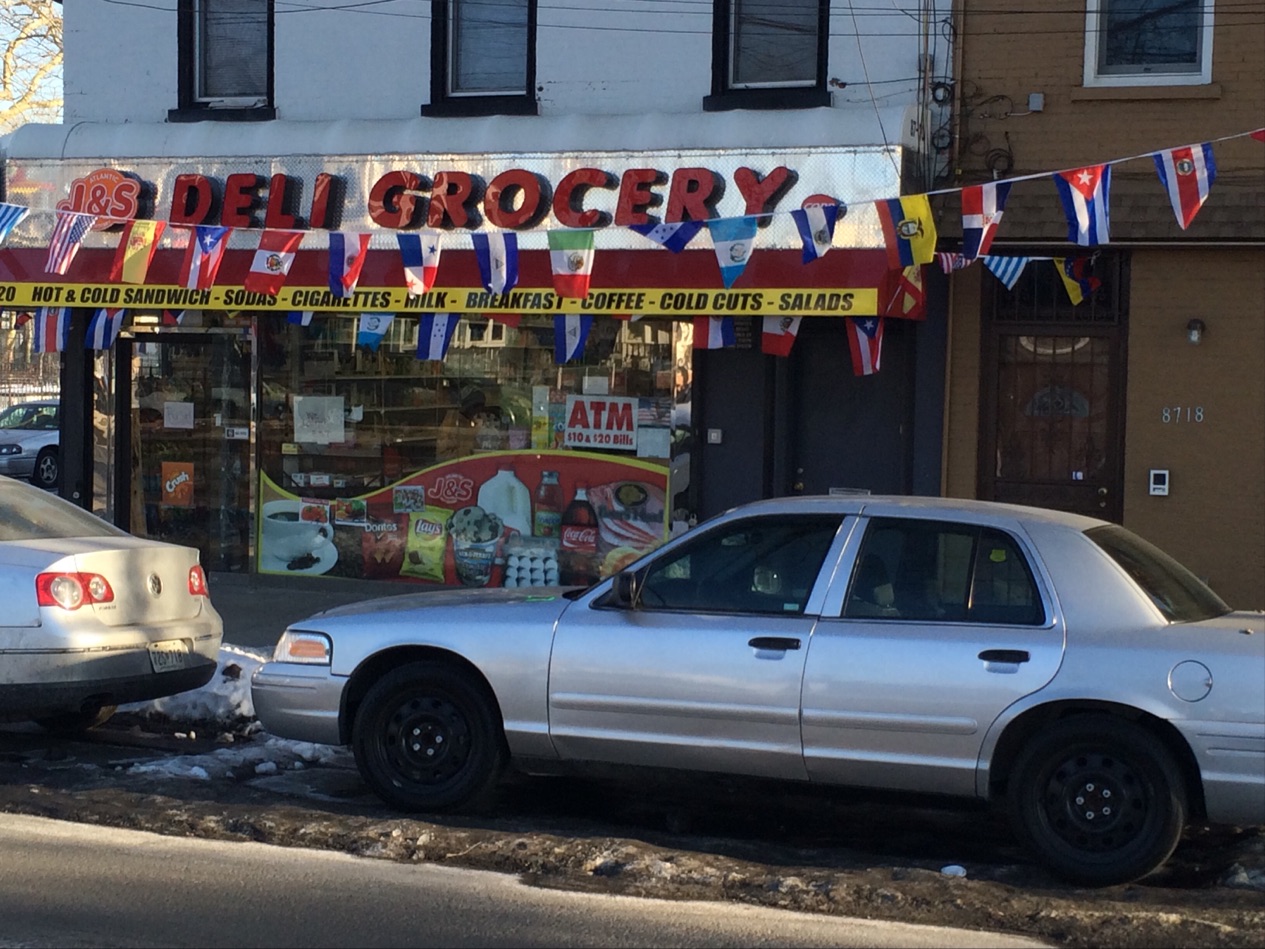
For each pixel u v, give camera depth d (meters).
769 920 5.70
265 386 13.64
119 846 6.62
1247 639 6.08
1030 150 11.47
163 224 11.69
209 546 14.11
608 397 12.60
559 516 12.78
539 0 12.69
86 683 7.64
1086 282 11.52
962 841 7.06
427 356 12.14
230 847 6.63
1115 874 6.09
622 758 6.81
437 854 6.50
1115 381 11.48
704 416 12.39
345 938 5.44
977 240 9.62
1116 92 11.23
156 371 14.18
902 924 5.69
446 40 13.09
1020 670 6.18
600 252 11.69
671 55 12.38
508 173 11.95
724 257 10.37
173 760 8.27
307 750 8.53
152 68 13.92
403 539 13.28
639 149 11.62
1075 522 6.70
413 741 7.17
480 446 13.02
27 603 7.57
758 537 6.85
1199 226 10.86
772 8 12.23
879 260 10.89
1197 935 5.47
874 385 12.04
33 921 5.58
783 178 11.20
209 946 5.34
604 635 6.81
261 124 12.91
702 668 6.61
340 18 13.31
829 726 6.41
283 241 11.85
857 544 6.66
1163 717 5.99
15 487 8.86
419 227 12.23
